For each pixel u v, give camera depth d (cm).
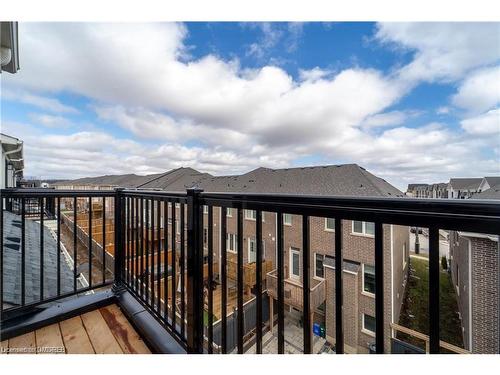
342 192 793
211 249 125
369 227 595
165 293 155
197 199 131
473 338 504
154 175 2550
